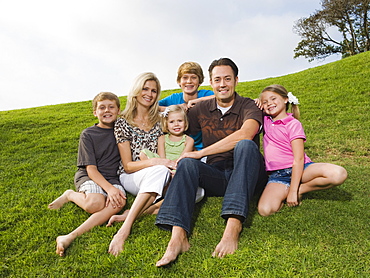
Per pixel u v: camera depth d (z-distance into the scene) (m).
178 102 4.27
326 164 2.80
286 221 2.62
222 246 2.21
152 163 2.88
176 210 2.32
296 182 2.80
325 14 25.91
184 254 2.22
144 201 2.62
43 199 3.57
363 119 6.59
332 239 2.32
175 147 3.32
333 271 1.97
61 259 2.32
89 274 2.11
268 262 2.08
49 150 6.22
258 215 2.76
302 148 2.88
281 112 3.20
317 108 8.02
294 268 2.01
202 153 2.91
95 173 2.98
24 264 2.30
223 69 3.05
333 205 2.88
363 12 25.02
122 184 3.10
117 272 2.11
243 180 2.42
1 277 2.17
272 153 3.07
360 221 2.55
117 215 2.79
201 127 3.31
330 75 11.62
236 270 2.03
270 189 2.90
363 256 2.11
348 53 27.98
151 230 2.61
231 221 2.33
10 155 5.98
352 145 5.16
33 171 4.92
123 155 3.07
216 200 3.10
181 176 2.48
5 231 2.83
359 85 9.48
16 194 3.85
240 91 11.75
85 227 2.64
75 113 10.52
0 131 7.88
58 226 2.81
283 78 13.49
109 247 2.34
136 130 3.17
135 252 2.29
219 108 3.25
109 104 3.20
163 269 2.09
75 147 6.38
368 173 3.80
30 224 2.94
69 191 3.25
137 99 3.19
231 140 2.92
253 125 2.97
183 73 4.02
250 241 2.35
